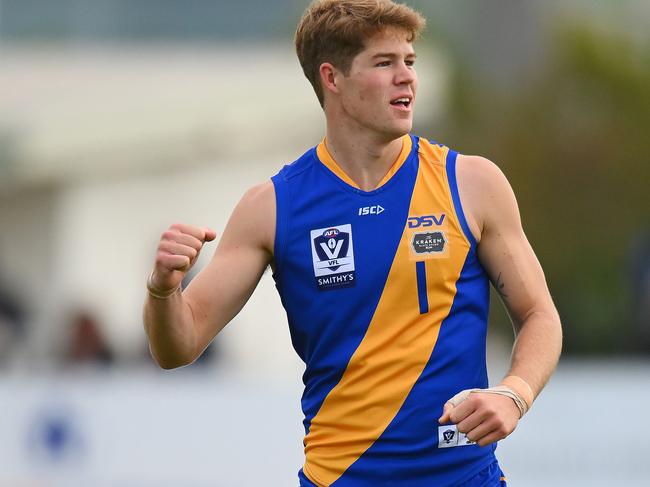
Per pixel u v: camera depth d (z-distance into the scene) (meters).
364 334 12.40
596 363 38.91
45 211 48.66
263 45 56.28
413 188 12.52
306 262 12.55
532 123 48.00
